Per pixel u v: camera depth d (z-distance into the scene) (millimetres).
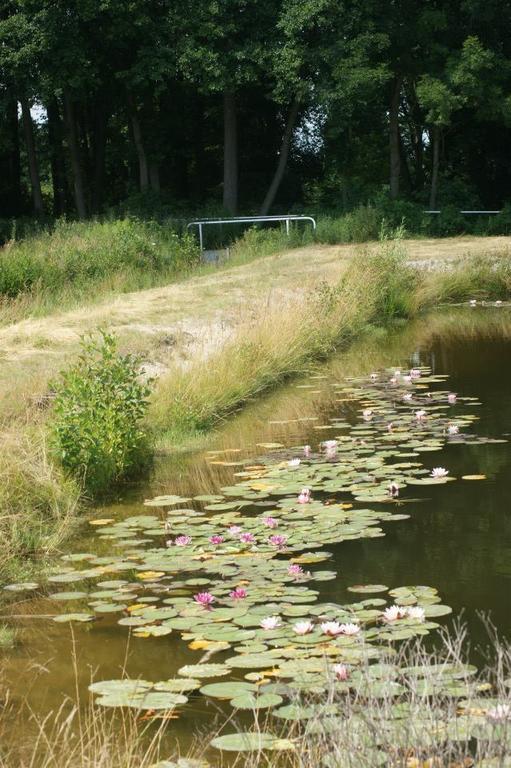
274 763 3307
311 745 3154
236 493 6672
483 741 2920
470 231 27406
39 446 7020
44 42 28812
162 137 34312
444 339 13672
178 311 13305
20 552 5730
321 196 36344
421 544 5520
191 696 3822
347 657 3906
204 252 23359
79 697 3855
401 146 36219
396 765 2812
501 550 5383
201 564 5262
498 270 18438
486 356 12148
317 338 12547
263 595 4742
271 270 17719
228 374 10039
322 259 18859
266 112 36438
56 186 37875
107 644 4344
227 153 32625
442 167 36250
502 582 4906
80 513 6535
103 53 32062
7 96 31469
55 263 16703
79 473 7066
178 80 33156
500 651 3623
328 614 4477
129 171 39438
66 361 9906
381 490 6566
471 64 28609
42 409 8133
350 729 3014
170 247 20094
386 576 5031
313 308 13461
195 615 4527
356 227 23812
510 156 35719
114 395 7703
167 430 8586
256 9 30344
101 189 36250
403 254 17625
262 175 37375
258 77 32906
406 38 30594
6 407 7980
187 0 30094
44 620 4672
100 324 12172
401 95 35469
